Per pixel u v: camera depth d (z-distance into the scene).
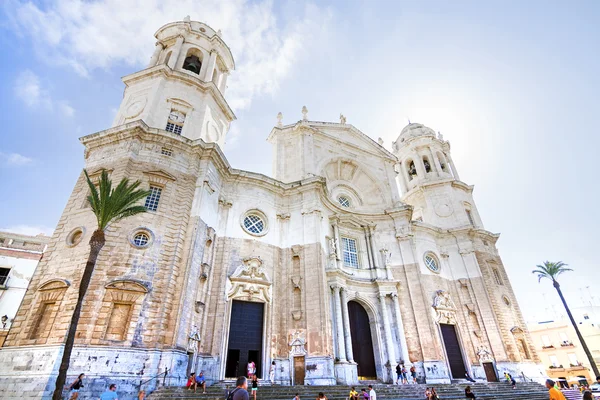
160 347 17.11
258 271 23.61
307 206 27.12
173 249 19.84
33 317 16.86
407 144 45.62
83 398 14.45
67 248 18.70
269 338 22.00
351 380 22.09
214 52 31.86
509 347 29.83
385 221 33.22
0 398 14.55
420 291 29.00
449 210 38.38
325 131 35.59
